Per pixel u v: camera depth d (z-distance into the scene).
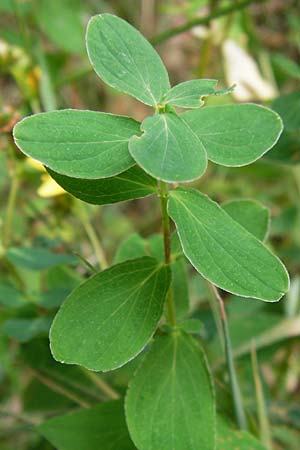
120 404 0.22
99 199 0.18
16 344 0.29
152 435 0.19
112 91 0.48
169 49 0.58
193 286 0.32
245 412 0.24
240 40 0.43
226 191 0.42
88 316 0.19
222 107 0.18
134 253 0.23
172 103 0.18
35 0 0.41
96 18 0.18
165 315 0.21
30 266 0.25
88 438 0.21
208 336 0.28
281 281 0.17
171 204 0.18
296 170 0.38
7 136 0.28
